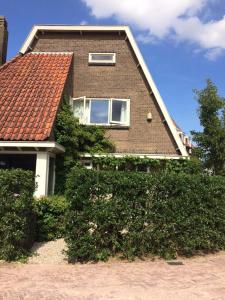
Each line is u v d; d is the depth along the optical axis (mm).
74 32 19859
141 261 9930
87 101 19047
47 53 19688
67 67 18344
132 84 19094
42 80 17531
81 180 10031
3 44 20953
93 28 19500
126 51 19484
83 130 17484
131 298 6969
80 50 19719
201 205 10773
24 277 8414
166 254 10234
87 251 9852
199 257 10484
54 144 14039
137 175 10305
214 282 8008
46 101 16078
